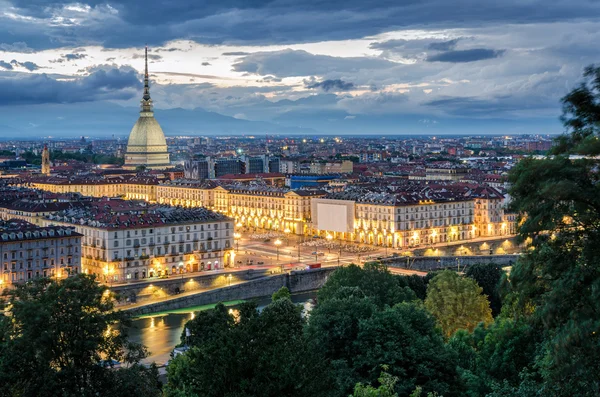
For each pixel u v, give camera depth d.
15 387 144.88
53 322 152.12
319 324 184.12
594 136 114.62
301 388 120.19
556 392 116.81
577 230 117.06
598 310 107.12
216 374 120.62
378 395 126.25
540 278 122.19
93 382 153.50
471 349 188.75
